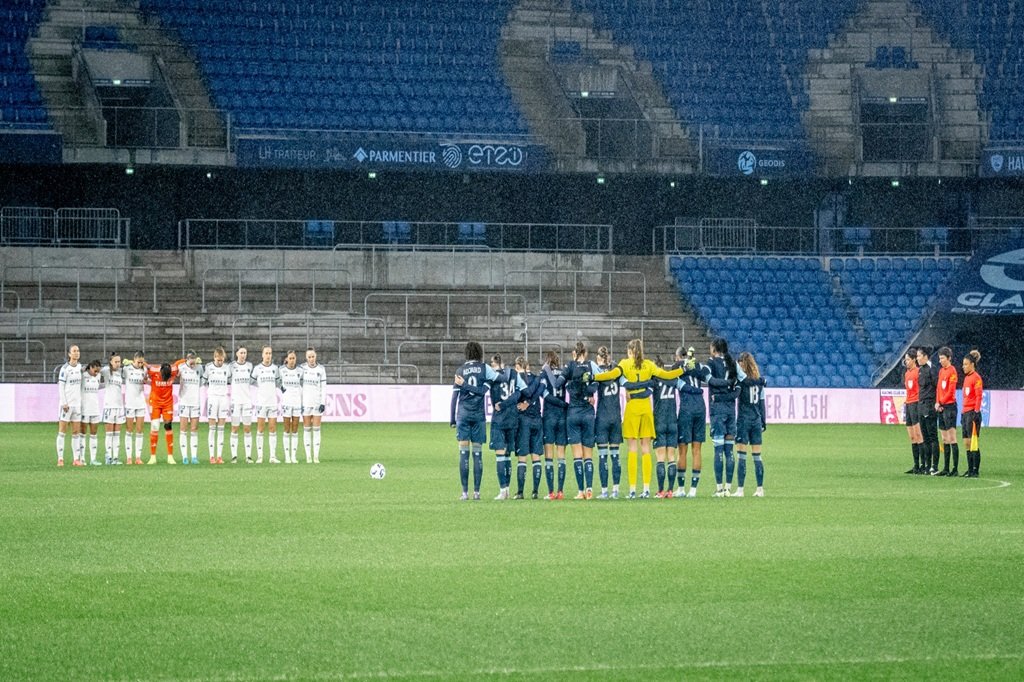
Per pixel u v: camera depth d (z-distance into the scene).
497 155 67.19
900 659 13.12
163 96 69.06
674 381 28.22
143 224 68.19
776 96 75.00
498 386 27.39
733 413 28.53
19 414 57.81
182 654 13.12
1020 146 71.25
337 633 14.03
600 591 16.31
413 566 18.05
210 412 39.03
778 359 66.56
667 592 16.25
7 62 68.38
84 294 64.69
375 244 67.88
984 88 75.12
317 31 73.38
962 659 13.12
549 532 21.61
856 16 77.75
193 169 66.50
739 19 77.06
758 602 15.68
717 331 67.50
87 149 64.06
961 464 39.78
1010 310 66.00
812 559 18.70
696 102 74.12
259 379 39.41
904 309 69.19
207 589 16.34
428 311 66.69
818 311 68.94
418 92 72.19
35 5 70.00
